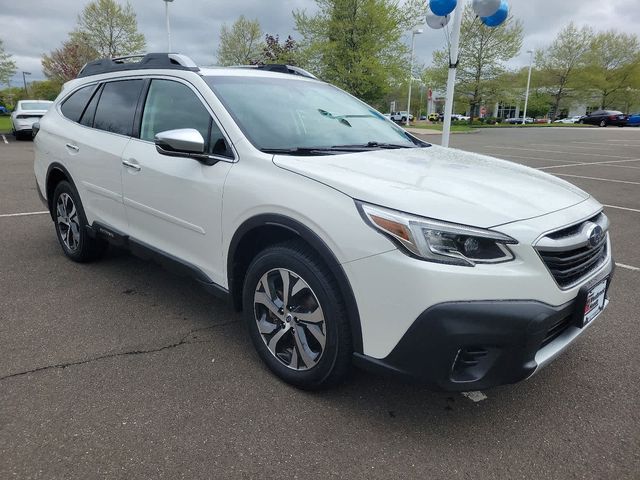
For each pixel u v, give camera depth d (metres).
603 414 2.63
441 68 46.41
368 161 2.81
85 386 2.76
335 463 2.24
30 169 10.80
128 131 3.75
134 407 2.59
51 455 2.23
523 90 61.19
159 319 3.61
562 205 2.54
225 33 38.94
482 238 2.15
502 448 2.36
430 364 2.17
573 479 2.18
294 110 3.41
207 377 2.88
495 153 17.62
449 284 2.10
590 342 3.40
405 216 2.19
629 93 57.25
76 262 4.76
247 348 3.22
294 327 2.67
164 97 3.50
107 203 3.95
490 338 2.11
